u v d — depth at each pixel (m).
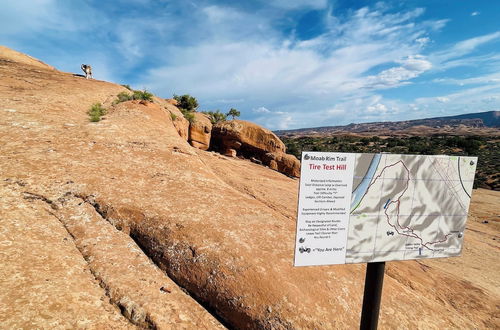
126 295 4.70
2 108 11.09
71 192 7.02
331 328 4.85
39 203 6.46
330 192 3.43
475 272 12.64
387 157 3.54
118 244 5.93
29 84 15.83
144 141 10.95
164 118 15.10
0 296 3.96
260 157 24.12
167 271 5.55
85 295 4.50
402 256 3.76
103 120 12.19
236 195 8.83
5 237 5.15
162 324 4.39
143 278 5.20
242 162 21.89
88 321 4.07
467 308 7.28
